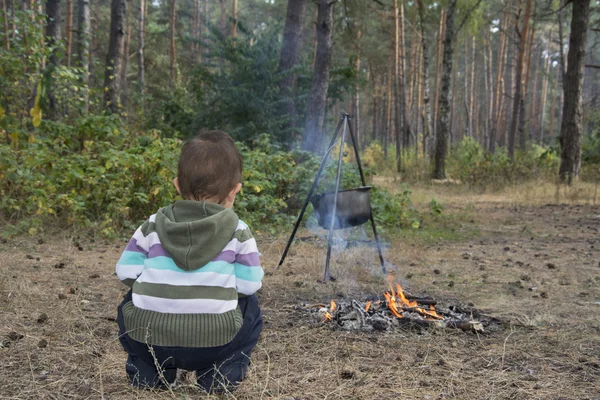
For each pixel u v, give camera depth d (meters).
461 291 5.41
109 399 2.70
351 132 5.75
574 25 18.36
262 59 14.90
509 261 7.12
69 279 5.23
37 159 7.76
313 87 12.53
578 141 18.67
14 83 9.60
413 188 19.83
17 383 2.87
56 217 7.83
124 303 2.43
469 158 23.56
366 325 4.06
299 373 3.17
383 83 53.47
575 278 6.12
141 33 25.66
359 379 3.11
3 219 7.59
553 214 13.00
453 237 9.12
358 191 5.58
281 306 4.66
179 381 2.83
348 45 29.30
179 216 2.36
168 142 9.25
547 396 2.94
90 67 19.11
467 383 3.09
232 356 2.44
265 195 9.32
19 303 4.30
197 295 2.26
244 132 14.55
